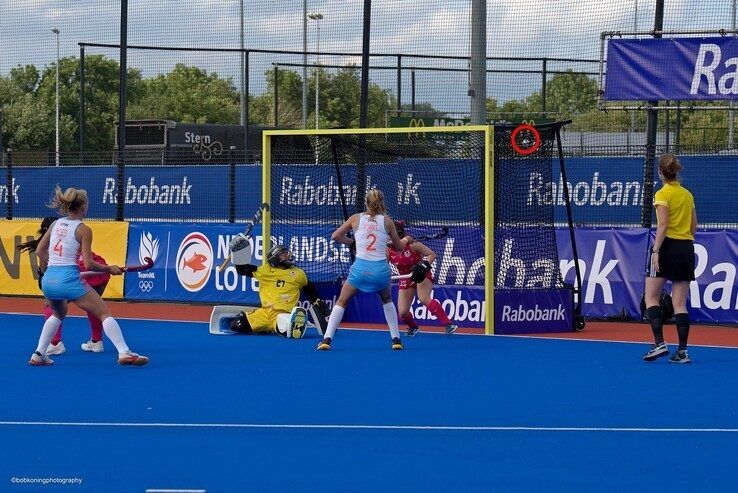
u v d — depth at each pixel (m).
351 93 92.31
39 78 135.88
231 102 106.06
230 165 41.75
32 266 42.25
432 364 25.33
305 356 26.62
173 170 46.44
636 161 38.72
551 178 32.72
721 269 33.41
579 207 39.62
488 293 31.31
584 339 30.33
